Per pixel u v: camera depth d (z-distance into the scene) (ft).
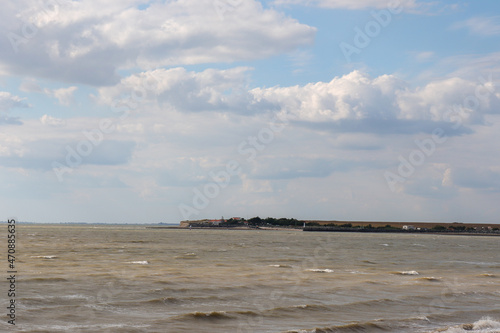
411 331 81.87
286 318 87.97
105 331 74.18
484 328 84.43
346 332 79.46
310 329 78.54
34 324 76.79
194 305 96.99
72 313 85.81
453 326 86.02
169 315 87.35
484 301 111.34
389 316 92.53
